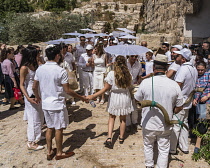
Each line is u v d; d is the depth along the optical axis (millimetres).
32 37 18875
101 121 5871
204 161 4043
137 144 4711
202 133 4137
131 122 5594
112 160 4145
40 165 4008
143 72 6230
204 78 4219
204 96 4164
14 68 6809
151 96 3199
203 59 5059
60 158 4156
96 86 6848
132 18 23719
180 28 11445
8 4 28891
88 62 6992
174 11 12578
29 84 4391
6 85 6758
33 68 4359
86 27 21062
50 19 20547
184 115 4145
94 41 11242
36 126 4496
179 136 4387
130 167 3924
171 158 4180
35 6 32062
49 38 19266
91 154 4352
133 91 4777
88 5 27297
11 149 4555
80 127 5535
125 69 4340
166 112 3053
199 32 10977
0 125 5750
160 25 15461
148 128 3277
